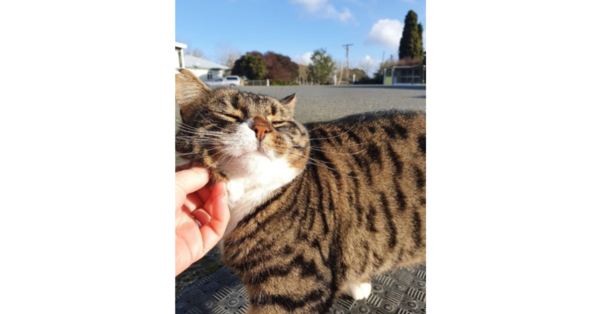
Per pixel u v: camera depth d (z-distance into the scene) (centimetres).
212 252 47
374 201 33
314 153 34
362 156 35
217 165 29
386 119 39
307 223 31
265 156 29
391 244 34
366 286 38
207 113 31
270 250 30
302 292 30
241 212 31
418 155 35
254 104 32
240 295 38
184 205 32
